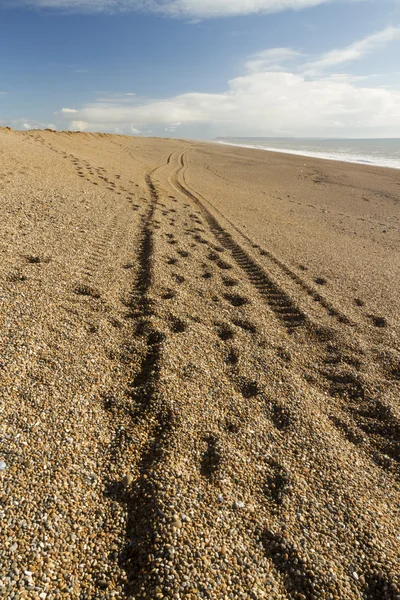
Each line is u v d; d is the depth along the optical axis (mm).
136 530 2373
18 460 2637
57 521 2334
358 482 2875
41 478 2561
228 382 3816
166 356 3941
